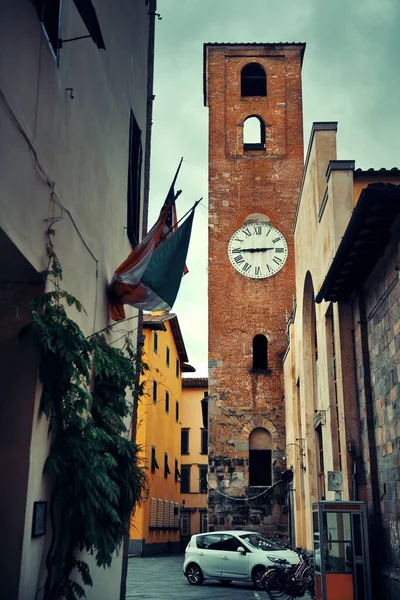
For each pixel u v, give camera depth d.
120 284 10.57
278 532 29.11
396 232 11.57
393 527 12.13
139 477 9.27
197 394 59.72
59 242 8.00
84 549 9.21
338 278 14.33
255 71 37.53
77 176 8.84
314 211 19.17
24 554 6.79
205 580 24.53
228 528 29.30
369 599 12.68
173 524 48.94
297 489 25.33
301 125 35.09
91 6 8.62
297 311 24.64
